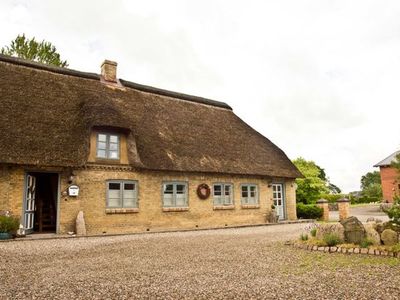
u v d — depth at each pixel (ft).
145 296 16.70
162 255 28.25
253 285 18.44
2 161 39.42
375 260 24.85
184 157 56.75
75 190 45.83
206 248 32.07
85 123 47.70
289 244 33.42
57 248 32.42
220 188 62.59
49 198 53.26
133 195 51.88
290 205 72.95
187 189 57.57
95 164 48.29
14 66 52.75
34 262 25.40
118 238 41.24
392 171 128.98
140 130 54.95
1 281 19.66
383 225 30.19
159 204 54.03
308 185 93.76
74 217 45.91
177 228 55.16
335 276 20.18
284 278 19.92
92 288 18.12
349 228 30.81
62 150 44.16
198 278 20.15
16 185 42.68
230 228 56.29
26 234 44.04
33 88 50.42
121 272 21.88
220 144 65.51
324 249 29.37
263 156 70.64
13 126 42.88
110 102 54.95
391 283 18.29
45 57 95.71
